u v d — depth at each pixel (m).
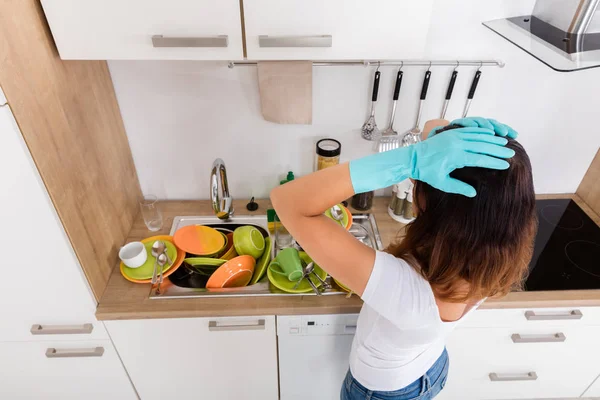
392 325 1.03
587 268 1.51
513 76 1.53
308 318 1.40
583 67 0.89
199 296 1.40
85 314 1.37
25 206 1.11
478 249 0.82
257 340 1.47
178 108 1.57
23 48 0.99
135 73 1.48
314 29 1.06
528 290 1.43
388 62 1.47
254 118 1.60
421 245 0.92
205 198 1.82
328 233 0.91
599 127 1.66
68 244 1.21
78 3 1.01
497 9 1.38
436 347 1.13
